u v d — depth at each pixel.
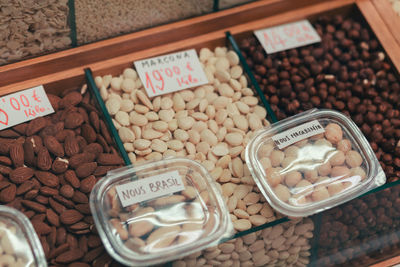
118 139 1.31
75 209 1.17
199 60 1.56
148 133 1.36
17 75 1.37
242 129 1.41
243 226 1.18
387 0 1.70
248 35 1.63
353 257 1.32
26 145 1.27
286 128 1.28
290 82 1.56
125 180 1.14
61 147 1.28
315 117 1.30
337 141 1.26
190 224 1.07
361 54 1.62
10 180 1.20
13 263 0.99
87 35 1.43
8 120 1.31
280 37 1.63
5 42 1.32
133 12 1.45
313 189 1.17
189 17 1.56
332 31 1.69
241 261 1.19
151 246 1.04
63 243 1.11
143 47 1.52
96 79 1.45
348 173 1.20
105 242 1.03
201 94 1.48
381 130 1.45
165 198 1.12
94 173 1.24
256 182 1.19
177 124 1.41
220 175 1.30
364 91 1.55
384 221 1.27
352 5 1.72
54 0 1.29
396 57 1.59
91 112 1.37
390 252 1.36
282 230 1.18
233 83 1.50
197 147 1.36
